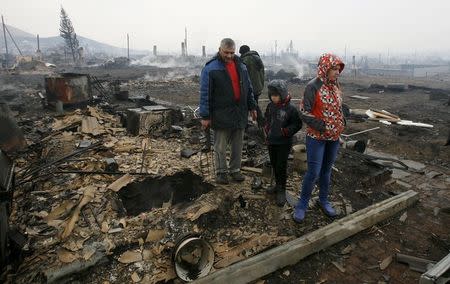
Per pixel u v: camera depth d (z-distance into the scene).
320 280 2.97
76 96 10.59
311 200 4.27
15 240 3.11
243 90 4.12
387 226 3.82
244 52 6.21
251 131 6.75
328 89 3.40
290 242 3.26
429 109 10.98
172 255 2.98
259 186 4.38
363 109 10.75
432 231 3.74
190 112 10.03
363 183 4.81
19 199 4.09
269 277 2.98
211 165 5.12
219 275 2.83
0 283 2.77
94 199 3.99
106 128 6.95
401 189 4.86
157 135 6.62
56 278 2.79
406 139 7.32
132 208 4.27
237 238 3.47
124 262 3.05
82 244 3.22
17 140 6.05
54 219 3.63
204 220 3.58
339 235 3.46
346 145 6.24
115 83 14.51
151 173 4.77
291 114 3.72
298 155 5.02
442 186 4.98
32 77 25.28
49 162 5.25
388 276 3.02
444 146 6.72
